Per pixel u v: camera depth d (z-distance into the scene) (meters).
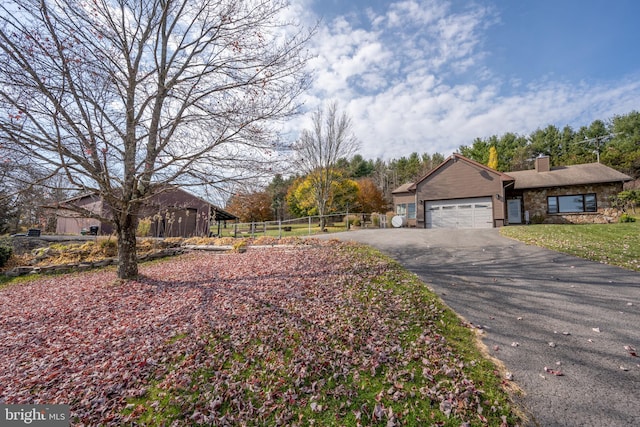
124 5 5.77
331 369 3.16
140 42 6.17
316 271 6.97
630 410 2.39
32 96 4.59
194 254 11.42
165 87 6.32
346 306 4.82
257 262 8.61
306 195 26.00
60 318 5.07
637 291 5.09
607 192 16.12
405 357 3.29
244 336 3.96
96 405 2.81
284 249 10.50
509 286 5.71
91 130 5.34
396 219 20.72
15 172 4.77
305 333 3.95
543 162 19.48
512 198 18.78
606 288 5.31
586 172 17.42
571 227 11.98
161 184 6.53
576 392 2.64
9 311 5.57
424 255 8.94
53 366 3.53
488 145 41.06
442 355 3.32
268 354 3.51
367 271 6.75
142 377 3.21
